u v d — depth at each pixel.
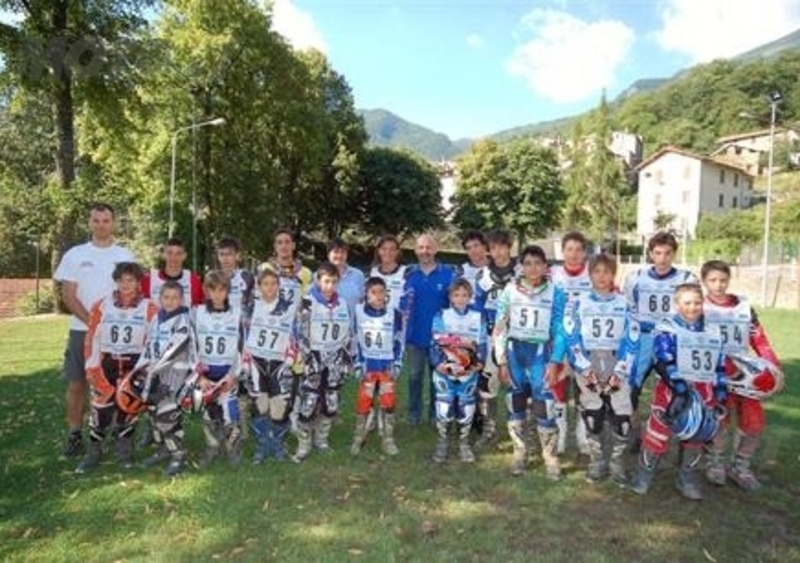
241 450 6.76
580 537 4.84
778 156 81.56
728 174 69.62
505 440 7.16
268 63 34.91
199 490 5.71
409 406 7.85
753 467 6.25
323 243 51.59
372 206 54.34
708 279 5.82
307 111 37.19
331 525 5.03
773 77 101.56
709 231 57.53
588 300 5.87
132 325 6.33
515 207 64.00
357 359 6.77
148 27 22.91
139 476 6.07
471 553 4.59
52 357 13.30
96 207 6.77
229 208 35.75
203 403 6.15
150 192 34.28
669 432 5.53
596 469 5.91
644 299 6.38
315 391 6.54
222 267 7.40
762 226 54.69
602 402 5.81
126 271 6.33
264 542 4.77
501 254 7.13
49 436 7.36
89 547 4.71
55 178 22.61
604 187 71.69
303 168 40.56
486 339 6.64
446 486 5.81
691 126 97.25
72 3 20.92
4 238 41.06
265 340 6.41
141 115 23.62
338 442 7.10
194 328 6.25
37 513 5.27
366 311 6.72
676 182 69.31
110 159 29.27
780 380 5.60
